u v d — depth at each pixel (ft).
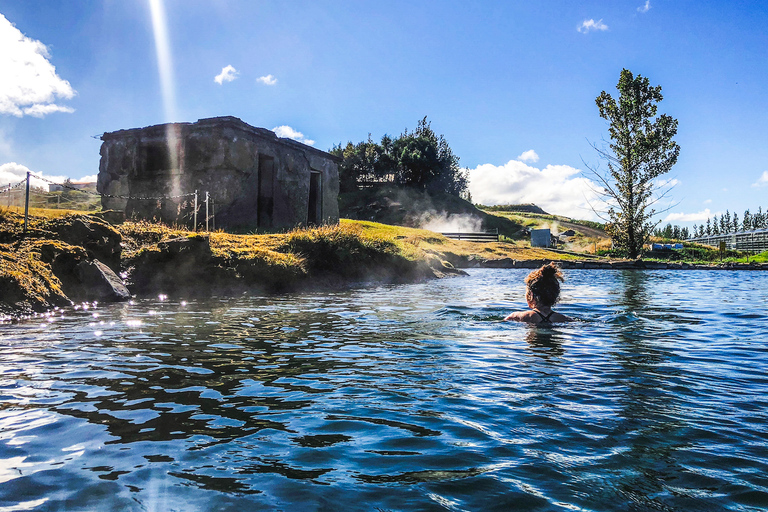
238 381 12.27
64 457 7.70
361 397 10.91
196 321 22.29
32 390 11.37
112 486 6.71
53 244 30.07
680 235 251.80
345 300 31.60
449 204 211.00
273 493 6.52
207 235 38.34
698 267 91.30
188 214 57.98
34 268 27.25
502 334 18.69
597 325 20.70
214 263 36.40
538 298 21.66
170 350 15.97
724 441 8.22
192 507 6.15
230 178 58.80
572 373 12.89
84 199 72.84
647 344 16.69
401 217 192.85
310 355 15.25
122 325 21.04
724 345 16.46
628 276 64.39
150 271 34.37
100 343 17.06
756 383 11.87
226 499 6.35
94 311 25.35
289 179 70.23
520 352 15.51
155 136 62.54
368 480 6.89
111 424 9.20
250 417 9.62
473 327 20.39
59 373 12.94
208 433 8.77
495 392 11.22
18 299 24.00
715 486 6.63
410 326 20.75
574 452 7.82
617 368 13.39
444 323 21.54
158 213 61.05
